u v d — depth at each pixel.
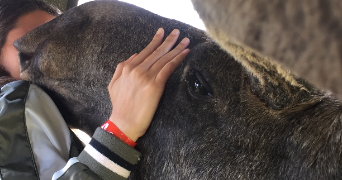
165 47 1.26
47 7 2.15
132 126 1.18
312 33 0.23
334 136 0.79
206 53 1.10
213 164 1.05
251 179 0.97
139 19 1.41
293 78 0.47
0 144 1.36
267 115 0.94
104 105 1.48
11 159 1.37
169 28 1.37
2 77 1.92
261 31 0.24
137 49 1.37
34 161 1.39
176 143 1.15
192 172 1.10
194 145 1.10
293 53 0.24
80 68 1.44
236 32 0.26
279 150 0.92
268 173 0.94
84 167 1.17
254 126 0.96
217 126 1.06
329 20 0.22
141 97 1.17
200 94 1.12
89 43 1.42
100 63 1.40
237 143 1.01
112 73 1.38
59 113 1.57
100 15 1.44
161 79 1.16
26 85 1.51
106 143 1.16
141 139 1.27
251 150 0.98
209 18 0.27
